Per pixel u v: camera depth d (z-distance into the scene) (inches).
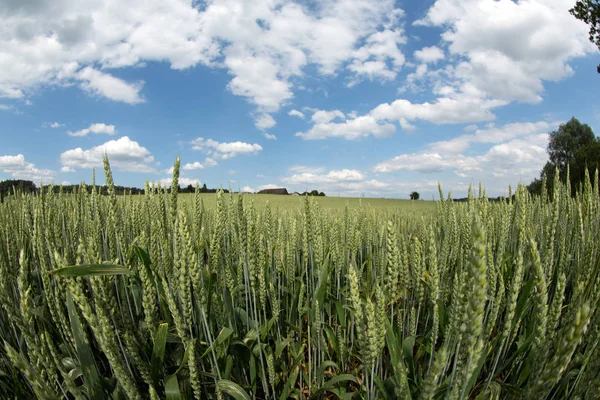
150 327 67.5
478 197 139.6
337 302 93.0
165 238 83.4
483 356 55.4
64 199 128.5
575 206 118.5
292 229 119.5
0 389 74.9
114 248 94.7
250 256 78.0
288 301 117.1
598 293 46.0
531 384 38.1
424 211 216.5
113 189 89.8
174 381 62.2
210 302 78.5
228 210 104.0
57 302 64.6
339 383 82.5
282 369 94.7
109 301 59.0
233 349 86.7
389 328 63.2
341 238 123.4
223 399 76.0
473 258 32.5
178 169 79.6
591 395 38.0
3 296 45.5
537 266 46.5
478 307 33.0
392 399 66.7
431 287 70.4
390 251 61.1
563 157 1796.3
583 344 54.0
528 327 83.8
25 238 113.8
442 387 60.6
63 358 75.9
